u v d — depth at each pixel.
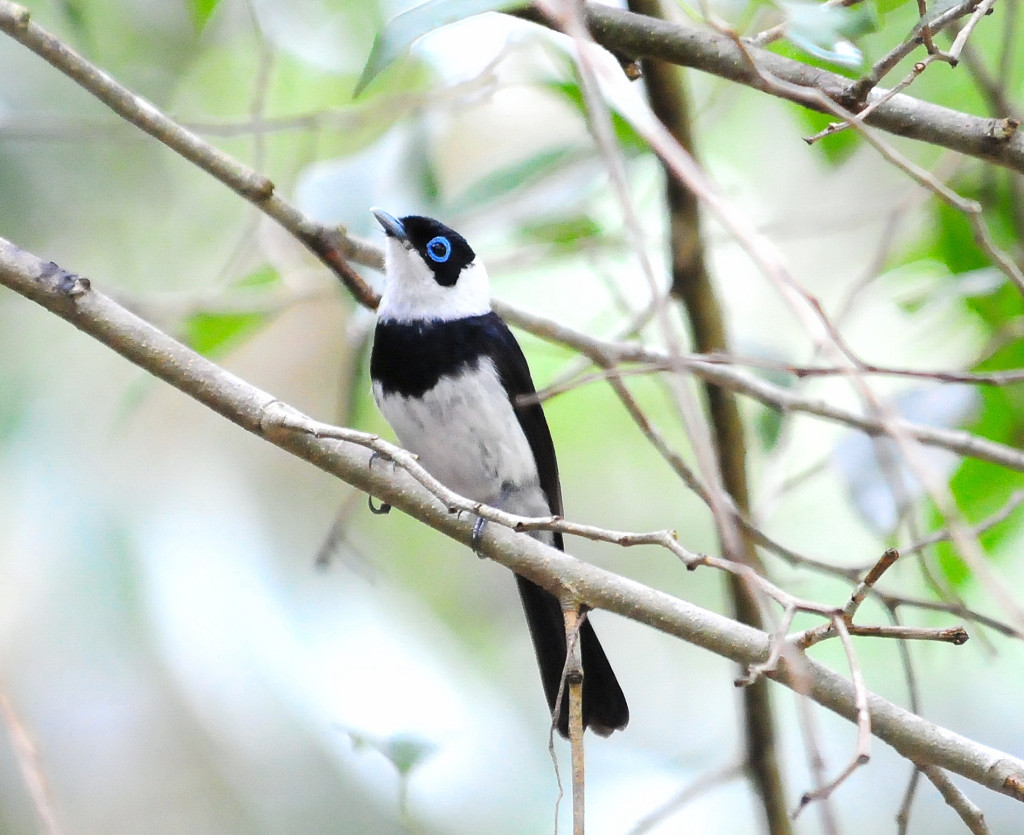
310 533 12.94
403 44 6.08
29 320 12.41
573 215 9.84
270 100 11.66
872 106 5.75
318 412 12.64
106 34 11.17
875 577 4.88
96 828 11.41
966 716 11.59
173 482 12.59
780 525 12.14
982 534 9.31
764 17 8.44
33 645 11.74
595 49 5.23
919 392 8.80
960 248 9.75
